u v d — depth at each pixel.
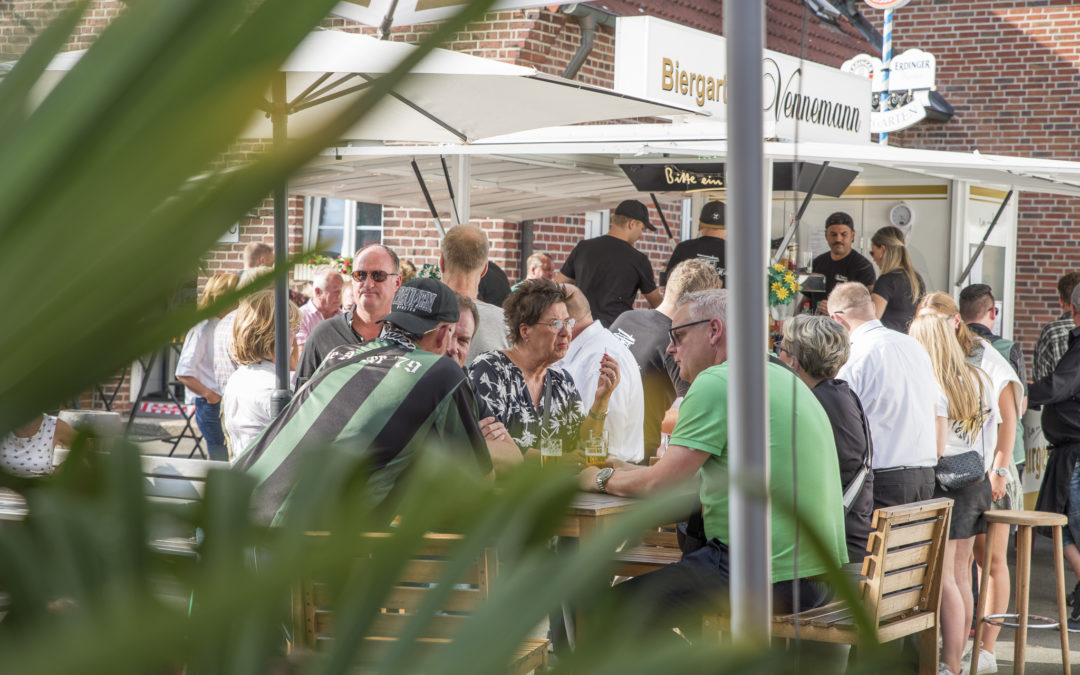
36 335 0.29
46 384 0.29
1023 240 17.55
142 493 0.59
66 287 0.29
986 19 18.12
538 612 0.44
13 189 0.28
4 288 0.29
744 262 1.50
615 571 0.49
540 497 0.48
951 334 5.73
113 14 0.29
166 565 0.57
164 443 11.35
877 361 5.21
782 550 3.72
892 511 4.05
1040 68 17.88
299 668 0.52
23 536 0.57
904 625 4.19
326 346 5.75
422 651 0.47
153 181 0.28
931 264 11.06
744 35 1.45
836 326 4.39
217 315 0.30
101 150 0.28
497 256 12.52
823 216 11.33
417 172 7.61
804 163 7.08
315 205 13.41
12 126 0.29
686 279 6.14
